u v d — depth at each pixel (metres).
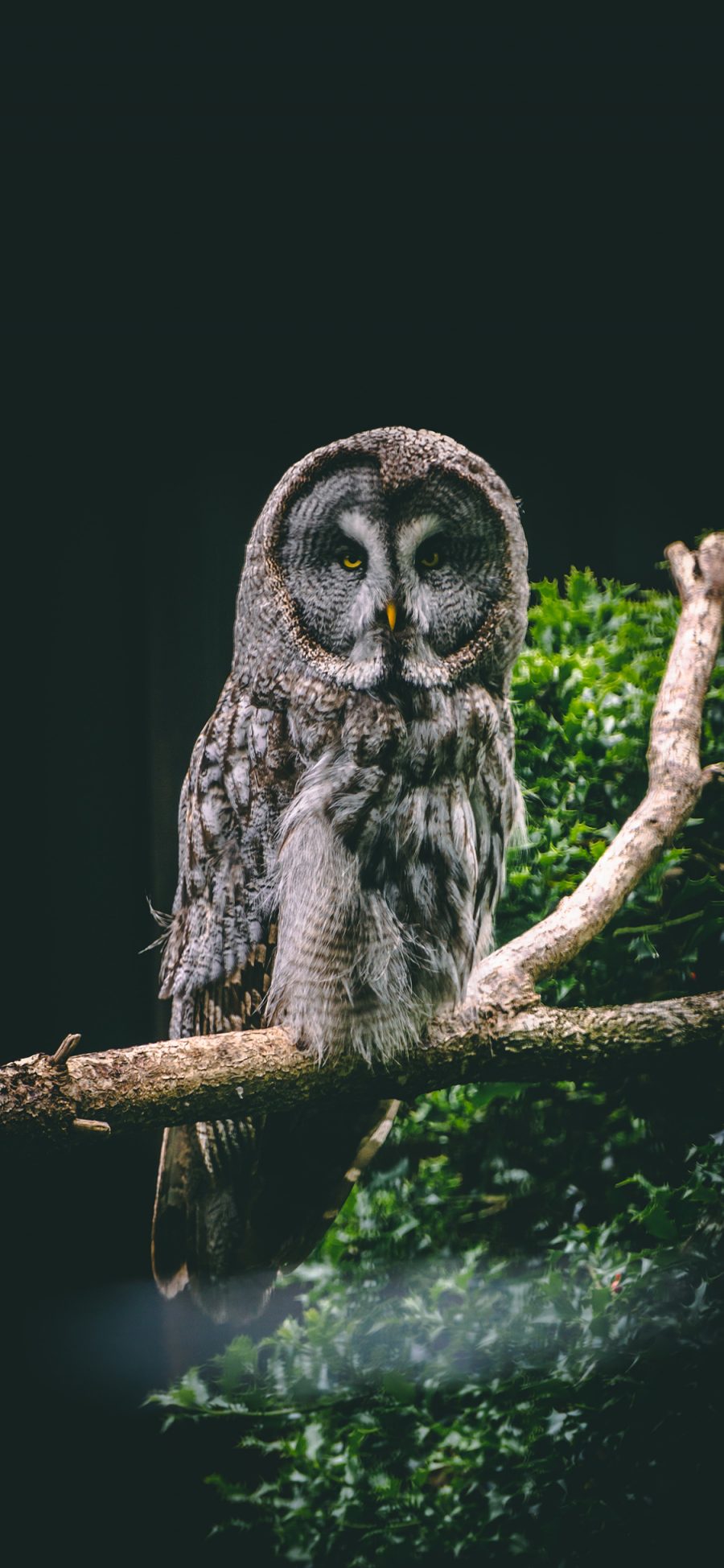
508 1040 5.29
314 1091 5.09
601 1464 5.00
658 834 5.59
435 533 5.72
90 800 10.25
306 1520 5.72
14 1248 10.00
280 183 9.95
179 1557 8.33
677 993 5.98
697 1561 4.70
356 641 5.63
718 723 6.34
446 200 10.12
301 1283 6.88
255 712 5.95
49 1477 9.63
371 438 5.80
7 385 10.23
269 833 5.84
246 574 6.12
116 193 9.87
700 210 10.09
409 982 5.29
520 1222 6.70
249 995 5.94
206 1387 6.43
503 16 9.31
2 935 10.10
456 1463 5.59
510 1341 5.69
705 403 10.51
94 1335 9.92
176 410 10.36
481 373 10.44
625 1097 6.28
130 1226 10.08
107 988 10.14
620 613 6.95
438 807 5.61
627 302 10.34
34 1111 3.96
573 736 6.30
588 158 9.96
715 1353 4.95
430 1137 6.85
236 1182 6.11
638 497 10.48
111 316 10.20
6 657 10.25
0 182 9.69
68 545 10.34
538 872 6.25
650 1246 5.84
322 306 10.28
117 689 10.33
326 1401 5.96
